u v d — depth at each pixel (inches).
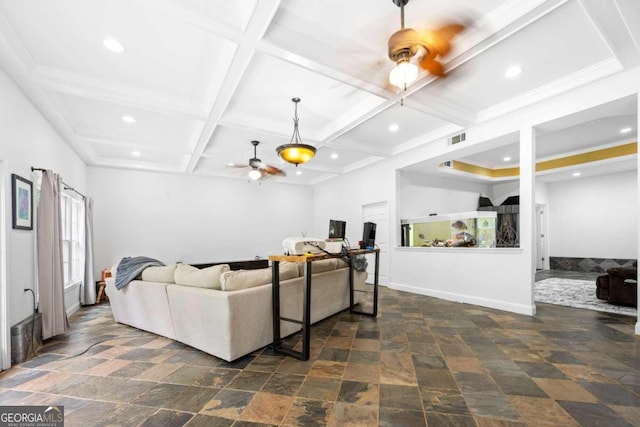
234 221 305.3
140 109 153.9
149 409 74.7
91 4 85.4
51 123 153.5
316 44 103.8
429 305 179.9
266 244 323.3
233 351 100.9
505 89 142.2
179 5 83.1
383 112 166.1
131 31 97.2
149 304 134.8
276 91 138.8
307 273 102.5
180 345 120.6
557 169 266.5
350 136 203.6
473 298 182.5
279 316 113.3
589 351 106.0
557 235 326.0
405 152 226.2
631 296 166.4
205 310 107.0
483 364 96.8
